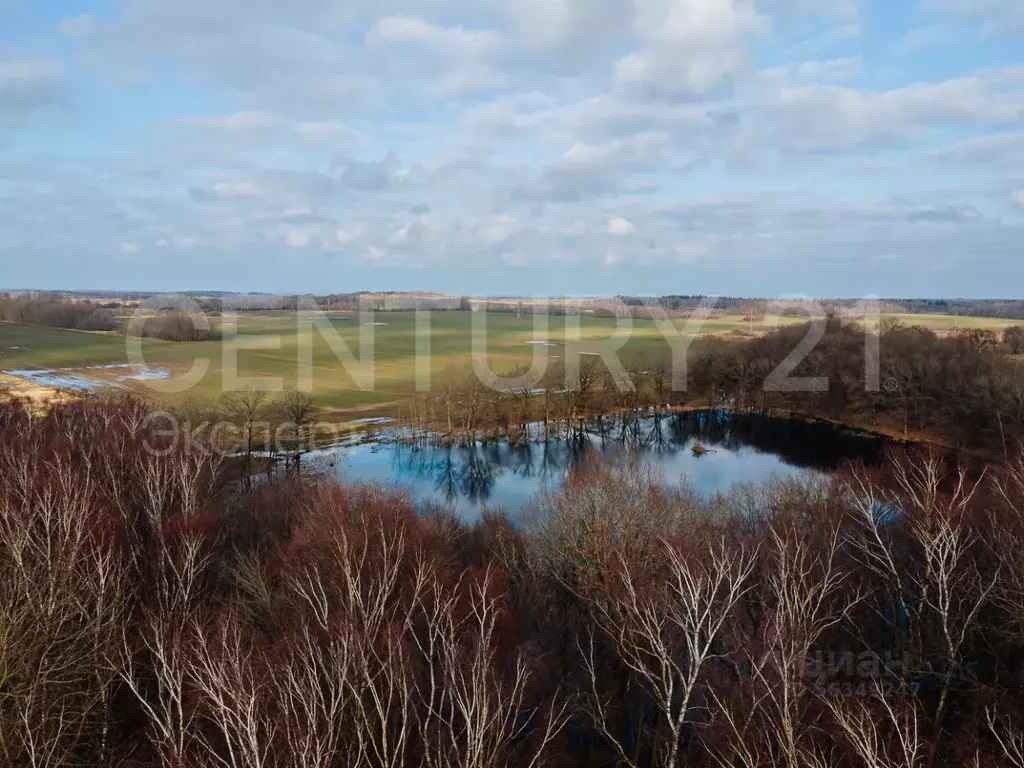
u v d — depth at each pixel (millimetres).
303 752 14086
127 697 22766
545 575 37500
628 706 27328
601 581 32594
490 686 20125
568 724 26688
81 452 45188
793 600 23406
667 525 35594
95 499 35156
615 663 29281
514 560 38562
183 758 15555
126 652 20969
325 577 26703
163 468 42688
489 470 76875
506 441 89438
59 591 22625
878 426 90000
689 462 77312
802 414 100438
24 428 55594
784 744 17812
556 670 29172
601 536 33812
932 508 27328
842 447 83812
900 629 28578
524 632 31062
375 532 29500
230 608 25016
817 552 32062
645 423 102250
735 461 77812
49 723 18953
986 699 23828
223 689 15633
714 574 25938
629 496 37594
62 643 21391
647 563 32156
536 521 45812
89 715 20422
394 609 23328
